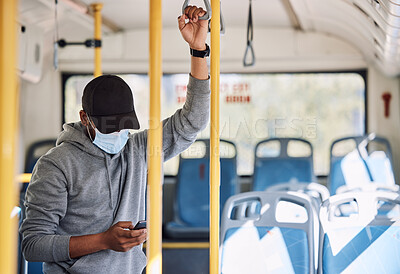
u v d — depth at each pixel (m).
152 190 1.90
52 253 1.94
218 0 2.22
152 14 1.85
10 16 1.40
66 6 4.63
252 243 2.89
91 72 5.72
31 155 5.62
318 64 5.68
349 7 4.24
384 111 5.65
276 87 5.73
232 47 5.71
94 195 2.06
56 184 2.00
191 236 5.15
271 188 4.44
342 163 5.41
